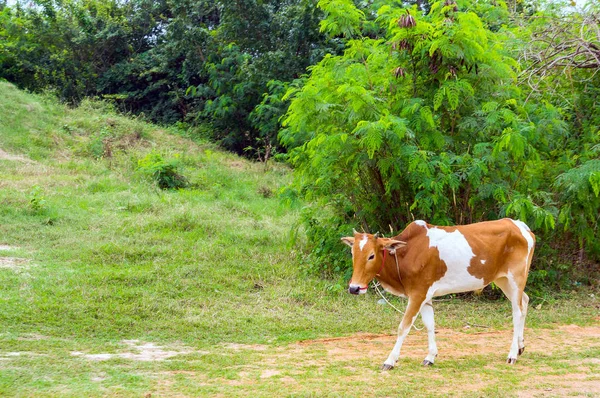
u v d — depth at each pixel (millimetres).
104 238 10789
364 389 5160
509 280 6172
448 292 6031
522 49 9930
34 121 19391
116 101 25453
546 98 10031
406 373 5668
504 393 5086
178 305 7902
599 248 9820
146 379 5320
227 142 21594
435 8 9094
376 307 8297
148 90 24938
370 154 7961
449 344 6805
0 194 12758
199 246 10547
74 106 23703
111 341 6578
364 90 8141
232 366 5848
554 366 5941
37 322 6945
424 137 8516
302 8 18750
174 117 24531
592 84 10250
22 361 5648
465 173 8383
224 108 20438
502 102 9094
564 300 8844
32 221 11516
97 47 25453
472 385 5332
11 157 16922
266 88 19609
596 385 5379
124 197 13703
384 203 9273
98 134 19562
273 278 9320
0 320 6871
